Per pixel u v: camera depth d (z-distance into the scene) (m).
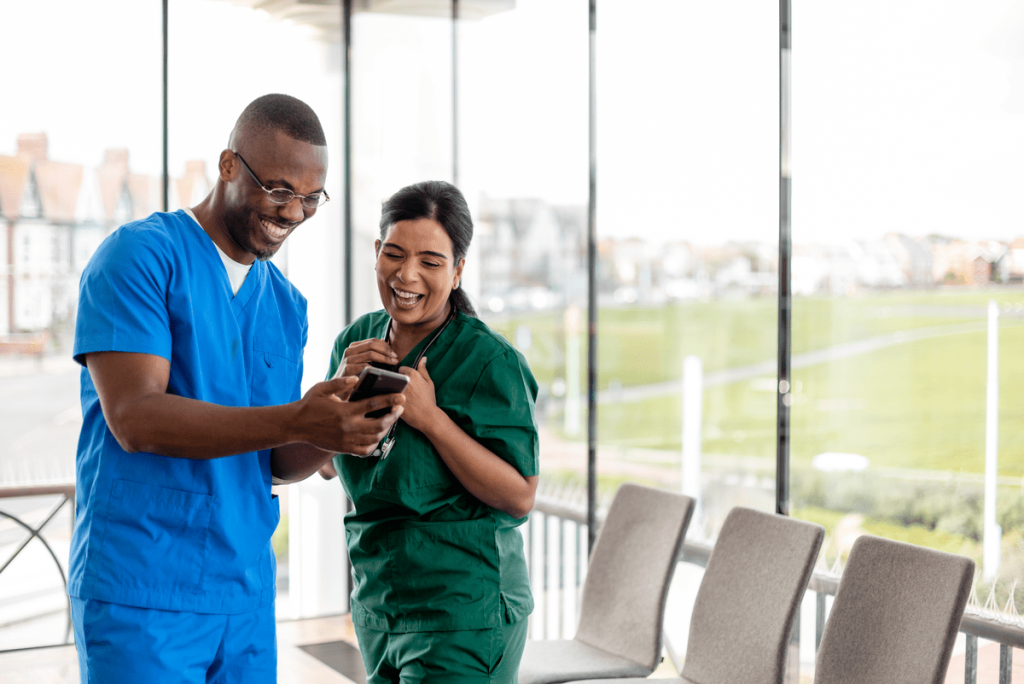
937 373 2.77
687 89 3.62
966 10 2.66
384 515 1.70
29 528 4.20
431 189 1.65
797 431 3.16
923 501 2.81
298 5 4.54
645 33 3.76
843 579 2.20
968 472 2.70
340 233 4.79
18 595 4.20
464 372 1.70
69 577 1.42
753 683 2.35
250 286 1.53
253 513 1.50
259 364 1.56
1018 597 2.57
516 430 1.71
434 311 1.68
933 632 1.96
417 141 4.66
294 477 1.60
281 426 1.24
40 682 3.76
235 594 1.47
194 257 1.42
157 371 1.32
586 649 2.78
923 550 2.06
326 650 4.22
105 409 1.29
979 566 2.66
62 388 4.21
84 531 1.39
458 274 1.74
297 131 1.35
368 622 1.74
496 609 1.71
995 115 2.61
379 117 4.70
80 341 1.31
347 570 4.82
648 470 3.88
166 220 1.42
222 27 4.40
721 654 2.46
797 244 3.14
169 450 1.26
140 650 1.36
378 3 4.61
